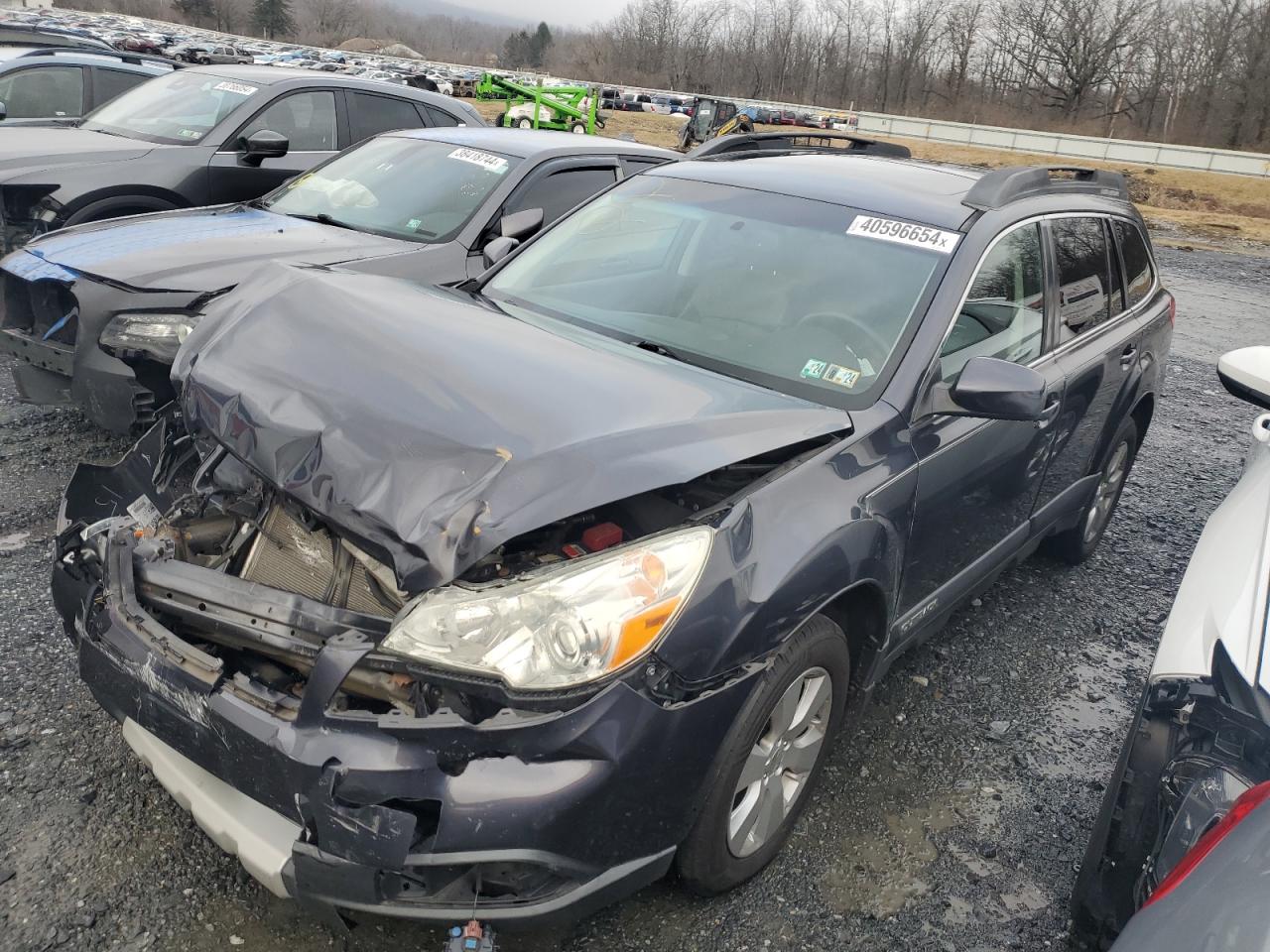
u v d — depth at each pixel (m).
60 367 4.71
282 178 7.41
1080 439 4.07
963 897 2.78
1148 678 2.42
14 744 2.98
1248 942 1.47
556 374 2.54
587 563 2.10
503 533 2.00
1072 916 2.59
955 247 3.25
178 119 7.45
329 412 2.35
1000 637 4.26
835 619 2.79
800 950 2.53
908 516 2.82
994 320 3.35
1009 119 82.50
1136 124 77.50
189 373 2.67
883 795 3.17
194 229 5.41
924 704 3.70
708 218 3.60
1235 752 2.14
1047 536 4.38
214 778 2.29
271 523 2.63
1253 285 15.67
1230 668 2.19
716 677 2.21
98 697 2.41
